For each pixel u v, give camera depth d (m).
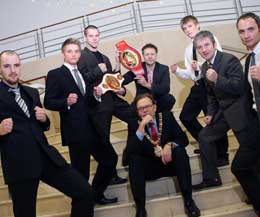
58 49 6.94
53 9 7.21
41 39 6.87
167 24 6.56
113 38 5.98
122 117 2.85
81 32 6.95
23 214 1.89
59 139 4.00
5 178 1.91
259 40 2.07
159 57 5.43
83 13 7.06
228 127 2.53
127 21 6.76
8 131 1.86
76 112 2.32
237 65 2.24
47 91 2.33
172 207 2.45
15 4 7.38
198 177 2.70
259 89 2.01
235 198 2.47
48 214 2.70
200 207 2.46
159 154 2.46
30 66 6.19
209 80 2.31
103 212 2.48
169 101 2.95
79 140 2.29
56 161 2.03
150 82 2.97
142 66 3.04
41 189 3.02
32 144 1.96
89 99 2.45
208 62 2.39
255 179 2.12
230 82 2.14
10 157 1.91
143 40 5.53
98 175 2.57
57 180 2.04
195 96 2.85
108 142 2.54
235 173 2.13
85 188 2.04
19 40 7.16
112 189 2.70
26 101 2.06
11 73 1.98
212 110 2.57
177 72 3.07
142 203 2.34
